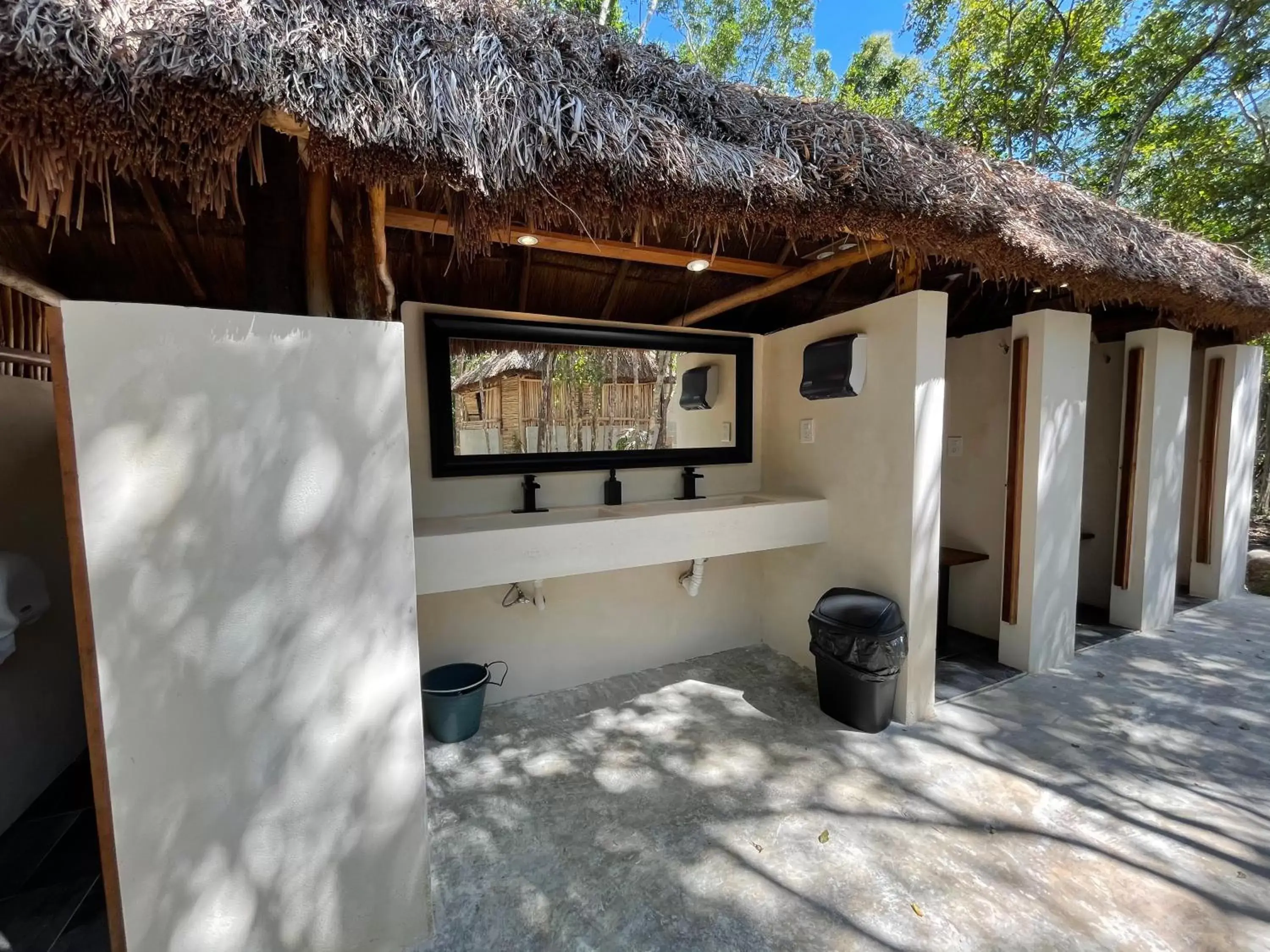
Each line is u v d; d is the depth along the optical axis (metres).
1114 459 4.38
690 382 3.38
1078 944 1.51
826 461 3.17
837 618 2.73
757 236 3.02
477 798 2.20
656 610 3.41
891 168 2.07
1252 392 4.59
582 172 1.56
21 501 2.27
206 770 1.35
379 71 1.29
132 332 1.23
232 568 1.34
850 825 2.01
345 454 1.43
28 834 2.08
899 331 2.71
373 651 1.49
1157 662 3.41
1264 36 5.04
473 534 2.27
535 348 2.93
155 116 1.13
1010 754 2.45
